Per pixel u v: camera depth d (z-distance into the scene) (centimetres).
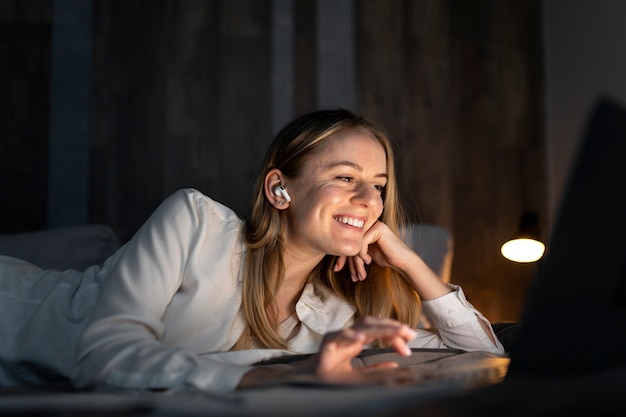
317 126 156
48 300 156
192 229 146
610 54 281
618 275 75
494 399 62
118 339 116
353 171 153
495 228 329
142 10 325
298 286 162
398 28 337
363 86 333
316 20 334
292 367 110
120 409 72
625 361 73
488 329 171
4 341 155
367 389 79
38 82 317
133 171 317
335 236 151
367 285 169
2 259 170
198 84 324
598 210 76
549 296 78
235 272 150
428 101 335
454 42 337
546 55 337
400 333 104
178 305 141
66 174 314
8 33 317
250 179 322
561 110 321
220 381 101
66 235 229
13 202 311
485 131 334
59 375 152
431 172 331
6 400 79
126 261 137
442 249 266
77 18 321
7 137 313
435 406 63
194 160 321
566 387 62
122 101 320
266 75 329
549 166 332
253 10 331
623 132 75
